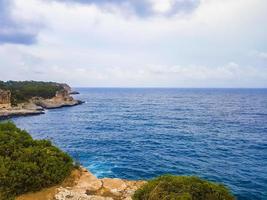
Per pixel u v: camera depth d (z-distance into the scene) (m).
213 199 11.30
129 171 29.50
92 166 31.34
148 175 28.16
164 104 137.75
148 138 49.41
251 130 57.66
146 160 34.03
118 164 32.22
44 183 14.27
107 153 37.78
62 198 13.16
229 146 42.41
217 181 26.38
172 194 11.30
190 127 62.53
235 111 99.75
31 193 13.84
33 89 121.56
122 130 59.19
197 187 11.67
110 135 53.00
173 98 196.00
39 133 56.03
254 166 31.55
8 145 15.70
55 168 15.08
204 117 82.31
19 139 16.88
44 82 185.50
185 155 36.69
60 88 138.38
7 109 87.25
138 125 66.62
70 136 52.19
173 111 101.62
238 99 181.12
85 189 14.41
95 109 111.06
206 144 43.91
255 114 89.50
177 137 50.16
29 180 13.80
